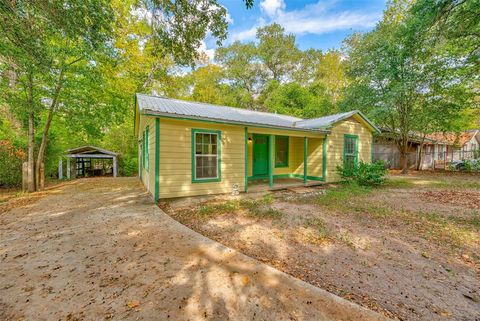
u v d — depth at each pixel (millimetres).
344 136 10539
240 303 2018
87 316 1842
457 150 20859
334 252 3244
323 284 2443
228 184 7359
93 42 5473
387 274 2668
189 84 23688
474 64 10844
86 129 10883
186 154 6508
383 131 16859
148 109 5570
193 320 1807
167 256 2947
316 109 20672
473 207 5824
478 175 13016
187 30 5383
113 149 18172
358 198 7012
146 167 8578
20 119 9141
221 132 7160
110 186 9656
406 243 3576
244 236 3828
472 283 2504
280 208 5770
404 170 14867
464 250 3340
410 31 9195
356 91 14828
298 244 3512
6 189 9164
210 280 2385
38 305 1979
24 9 4414
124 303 2010
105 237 3611
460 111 14039
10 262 2779
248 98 26750
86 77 8750
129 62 15336
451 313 2018
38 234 3758
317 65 26844
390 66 12352
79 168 15633
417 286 2432
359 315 1859
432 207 5859
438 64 11891
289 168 11438
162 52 5867
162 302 2027
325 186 9438
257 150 10312
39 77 8055
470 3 6434
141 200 6477
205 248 3203
